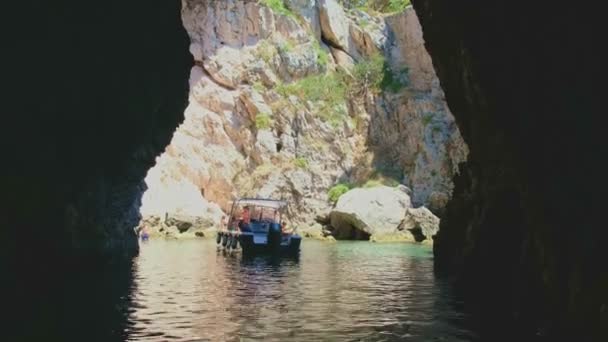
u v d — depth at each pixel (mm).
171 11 26641
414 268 27109
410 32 70812
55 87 20500
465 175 23688
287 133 68375
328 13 74312
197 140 67250
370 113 69750
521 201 14094
